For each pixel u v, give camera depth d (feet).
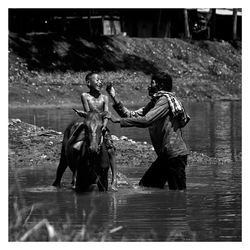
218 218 42.42
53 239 36.99
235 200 48.32
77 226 40.57
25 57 192.44
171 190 52.70
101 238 37.76
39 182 56.75
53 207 46.24
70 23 230.48
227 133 100.99
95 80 53.06
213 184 55.47
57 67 195.00
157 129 53.16
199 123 119.75
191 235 38.42
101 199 49.11
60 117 130.11
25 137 81.51
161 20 261.85
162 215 43.45
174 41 248.93
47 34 209.67
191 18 274.57
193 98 203.31
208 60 247.09
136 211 44.75
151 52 233.14
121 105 54.39
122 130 106.11
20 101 165.27
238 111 154.10
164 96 53.06
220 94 215.51
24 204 47.37
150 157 71.26
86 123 50.01
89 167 51.60
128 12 252.83
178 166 52.75
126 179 57.26
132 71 213.25
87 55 209.67
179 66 233.55
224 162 69.26
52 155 71.82
